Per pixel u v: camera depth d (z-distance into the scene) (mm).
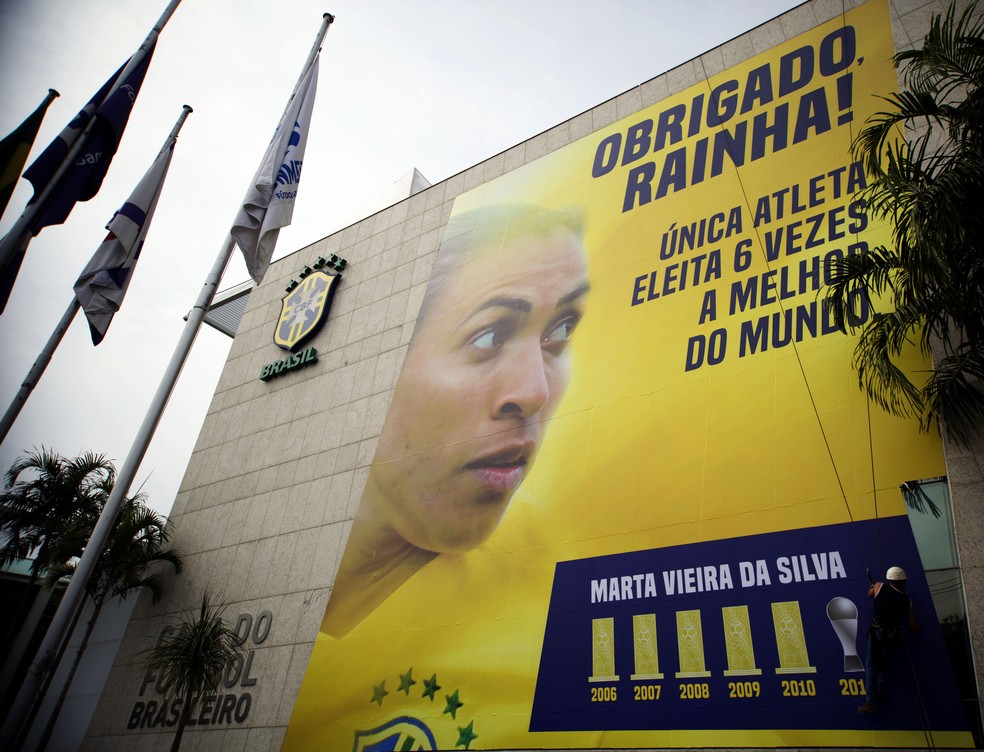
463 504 19266
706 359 16953
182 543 25812
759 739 12125
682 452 16078
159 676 22531
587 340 19484
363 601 19516
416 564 19172
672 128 21594
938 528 12328
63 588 31391
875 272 12859
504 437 19578
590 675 14633
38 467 26578
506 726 15164
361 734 17156
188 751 20062
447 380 21984
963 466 12555
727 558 14211
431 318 23938
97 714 23109
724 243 18359
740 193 18844
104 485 25609
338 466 23125
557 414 18875
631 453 16875
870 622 12055
